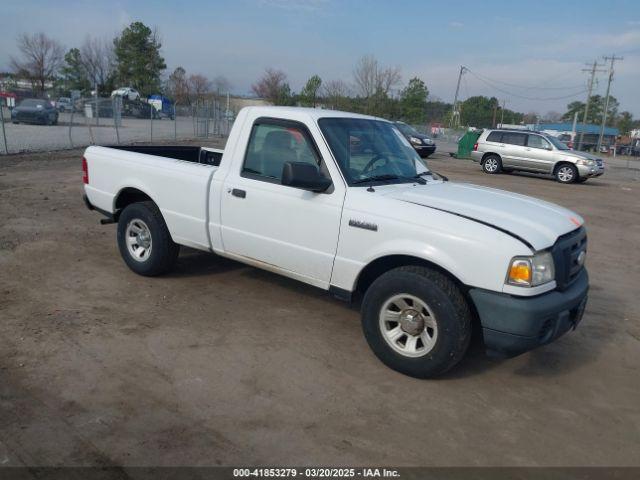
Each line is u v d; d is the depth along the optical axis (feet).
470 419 11.88
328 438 10.85
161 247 18.37
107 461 9.78
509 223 12.74
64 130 81.05
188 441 10.47
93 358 13.37
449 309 12.36
